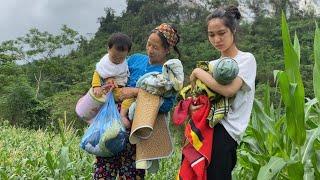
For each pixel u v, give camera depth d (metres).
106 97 3.54
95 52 55.62
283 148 3.60
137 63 3.65
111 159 3.63
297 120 3.13
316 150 3.25
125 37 3.49
